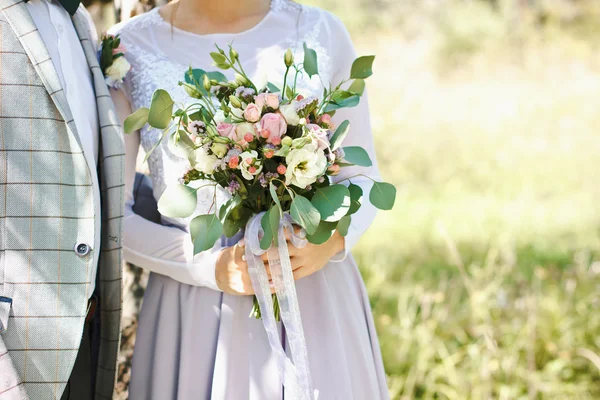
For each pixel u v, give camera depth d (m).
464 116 8.24
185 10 2.13
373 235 5.42
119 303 1.94
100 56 2.06
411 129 7.88
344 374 2.00
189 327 2.01
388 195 1.85
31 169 1.71
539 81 9.46
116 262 1.92
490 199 6.08
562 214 5.70
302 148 1.72
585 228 5.41
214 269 1.97
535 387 3.13
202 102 2.01
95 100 1.96
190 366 1.99
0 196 1.69
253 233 1.85
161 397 2.02
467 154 7.15
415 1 11.98
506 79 9.65
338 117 2.12
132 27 2.14
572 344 3.53
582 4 11.41
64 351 1.71
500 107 8.42
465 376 3.27
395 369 3.44
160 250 2.02
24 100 1.71
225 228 1.89
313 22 2.16
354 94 1.89
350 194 1.86
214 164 1.79
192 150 1.82
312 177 1.73
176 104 2.01
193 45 2.09
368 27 11.71
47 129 1.72
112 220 1.91
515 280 4.18
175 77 2.05
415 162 7.09
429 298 3.70
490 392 3.12
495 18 11.22
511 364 3.23
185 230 2.07
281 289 1.88
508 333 3.46
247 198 1.85
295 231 1.89
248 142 1.75
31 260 1.70
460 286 4.23
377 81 9.41
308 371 1.88
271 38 2.11
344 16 11.88
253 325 2.00
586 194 6.17
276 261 1.89
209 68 2.07
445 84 9.71
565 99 8.56
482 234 5.29
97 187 1.85
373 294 4.24
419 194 6.32
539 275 3.96
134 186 2.24
